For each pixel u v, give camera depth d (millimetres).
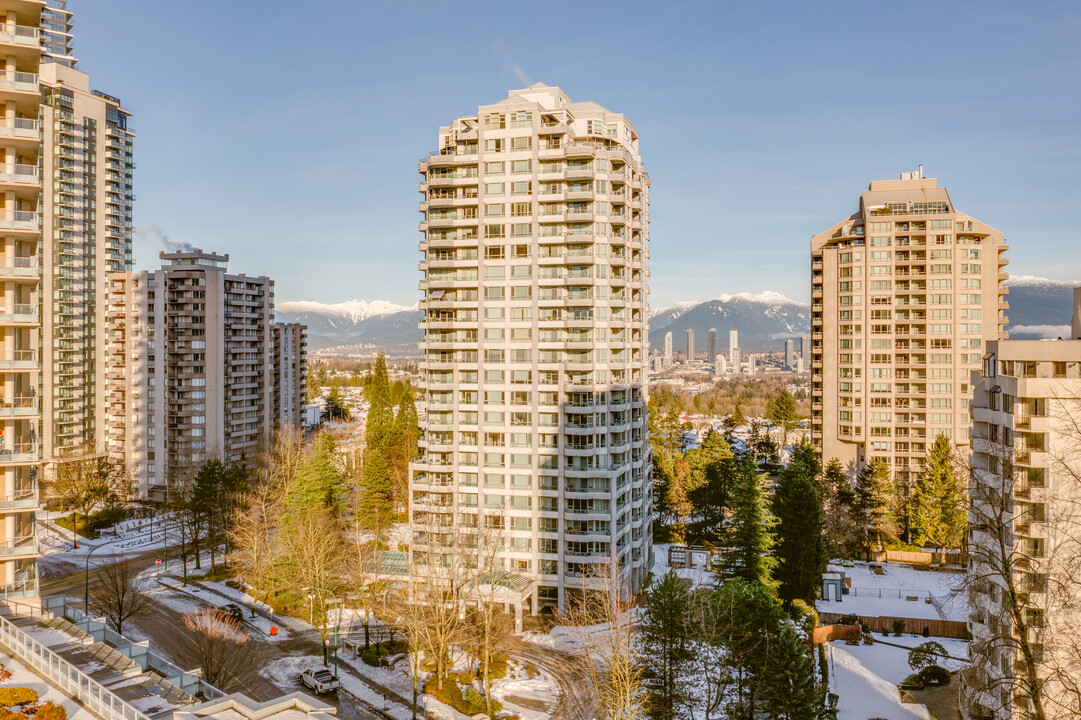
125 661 40000
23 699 32719
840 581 82625
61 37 150500
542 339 80562
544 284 80188
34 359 51938
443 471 82312
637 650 55656
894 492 111938
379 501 104375
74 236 138875
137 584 85688
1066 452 44688
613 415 81562
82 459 124250
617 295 83125
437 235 83688
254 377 141375
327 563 77625
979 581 46188
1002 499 40781
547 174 80125
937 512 99312
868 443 130125
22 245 52188
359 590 74375
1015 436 46625
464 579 67000
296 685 58875
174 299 127312
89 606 75188
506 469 80625
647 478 91438
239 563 85375
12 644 40625
